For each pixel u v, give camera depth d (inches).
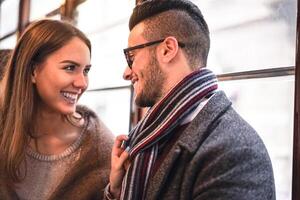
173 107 34.6
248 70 54.7
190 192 31.2
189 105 34.2
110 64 89.2
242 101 54.8
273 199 32.1
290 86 49.4
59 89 47.8
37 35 48.4
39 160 50.4
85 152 50.6
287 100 49.5
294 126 44.1
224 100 34.9
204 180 30.3
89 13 100.2
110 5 92.5
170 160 32.4
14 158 48.6
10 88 50.8
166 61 35.9
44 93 48.9
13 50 51.2
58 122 51.6
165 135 34.4
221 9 59.6
